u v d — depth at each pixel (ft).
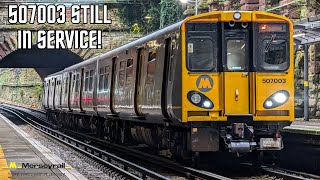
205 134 59.88
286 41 61.11
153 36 71.72
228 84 59.98
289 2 122.42
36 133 139.33
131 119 82.99
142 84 75.97
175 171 64.39
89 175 61.46
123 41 224.74
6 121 185.68
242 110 60.03
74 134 132.57
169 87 63.72
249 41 60.64
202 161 72.08
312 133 63.82
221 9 168.96
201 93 59.72
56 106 161.79
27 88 392.27
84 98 118.21
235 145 59.16
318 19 82.07
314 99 113.09
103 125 109.60
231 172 63.57
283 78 60.70
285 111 60.64
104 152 82.64
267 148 60.39
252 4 143.74
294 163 70.38
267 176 59.88
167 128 67.62
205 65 60.08
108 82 95.71
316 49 113.09
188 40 60.18
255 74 60.29
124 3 224.12
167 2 219.20
